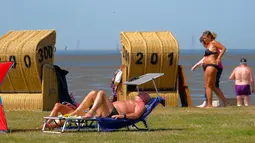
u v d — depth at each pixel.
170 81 60.06
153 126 41.00
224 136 35.19
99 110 37.19
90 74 142.62
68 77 127.25
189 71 157.62
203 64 57.47
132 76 58.81
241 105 61.38
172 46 59.41
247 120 44.62
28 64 55.81
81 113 37.81
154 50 58.88
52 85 57.00
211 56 56.78
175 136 35.00
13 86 57.25
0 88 57.81
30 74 56.06
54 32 59.44
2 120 36.97
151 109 38.06
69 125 38.81
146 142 32.56
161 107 57.91
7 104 56.69
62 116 37.12
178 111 52.78
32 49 55.59
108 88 92.56
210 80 56.78
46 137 34.41
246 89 61.44
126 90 58.78
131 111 37.69
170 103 59.56
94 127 38.81
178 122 43.72
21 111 54.44
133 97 58.69
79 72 156.00
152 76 39.62
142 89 59.91
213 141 33.19
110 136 34.78
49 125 38.41
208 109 54.66
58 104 38.41
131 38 60.41
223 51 56.41
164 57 59.09
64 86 58.12
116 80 59.78
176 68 59.75
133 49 58.47
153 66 59.09
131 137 34.41
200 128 39.59
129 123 37.53
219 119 45.50
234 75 62.47
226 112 51.31
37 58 55.72
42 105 55.69
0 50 56.34
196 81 111.62
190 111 52.69
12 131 37.56
